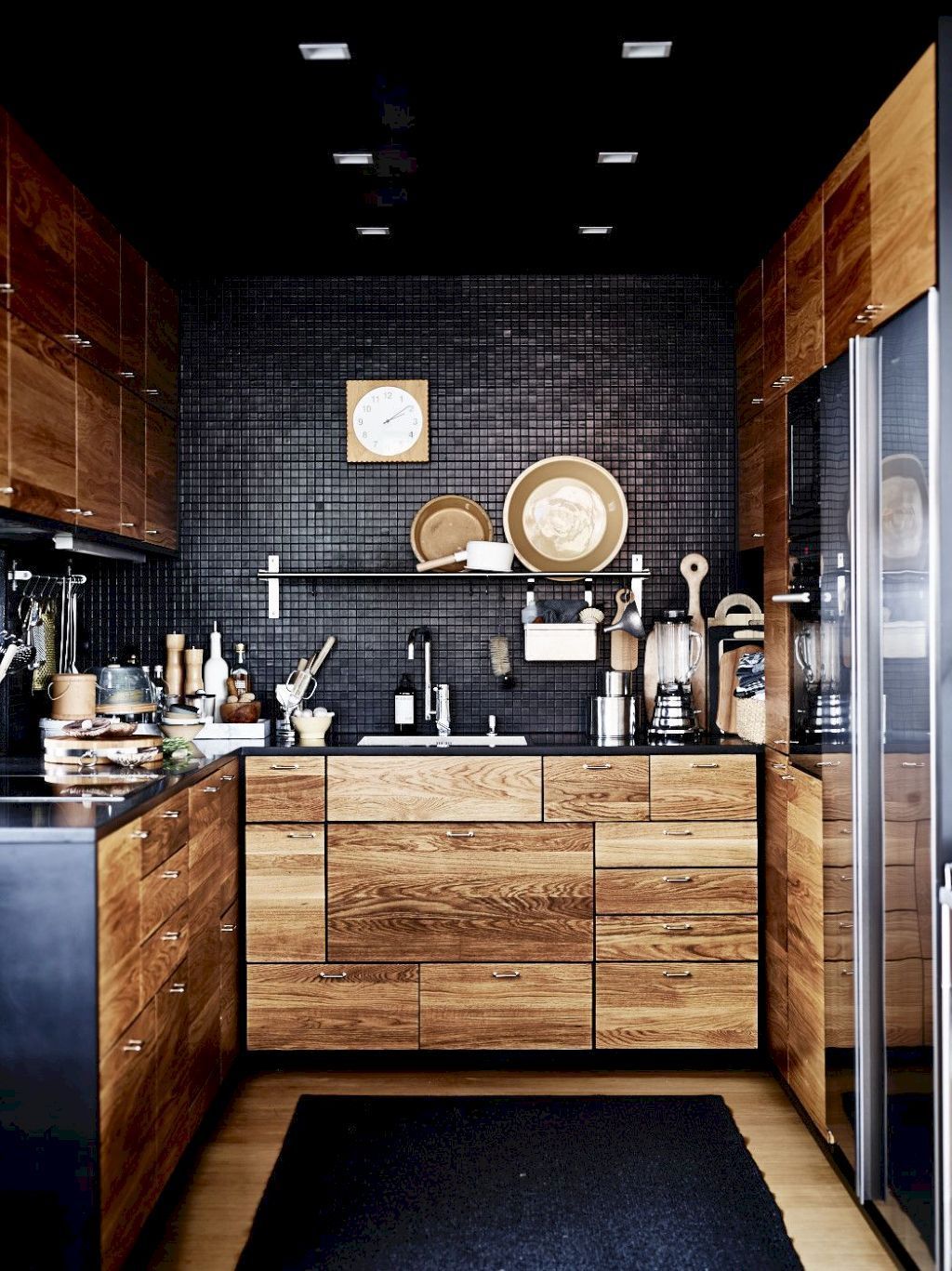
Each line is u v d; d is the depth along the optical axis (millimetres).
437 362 3916
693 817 3336
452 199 3219
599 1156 2729
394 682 3918
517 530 3877
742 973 3334
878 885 2348
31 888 1942
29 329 2521
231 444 3908
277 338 3910
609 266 3824
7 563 3119
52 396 2676
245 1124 2951
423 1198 2514
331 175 3041
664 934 3332
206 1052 2846
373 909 3338
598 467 3859
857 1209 2482
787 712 3062
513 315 3918
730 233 3514
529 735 3830
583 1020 3328
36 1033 1939
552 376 3920
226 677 3850
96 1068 1943
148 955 2293
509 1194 2533
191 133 2781
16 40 2320
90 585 3889
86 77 2480
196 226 3404
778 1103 3076
